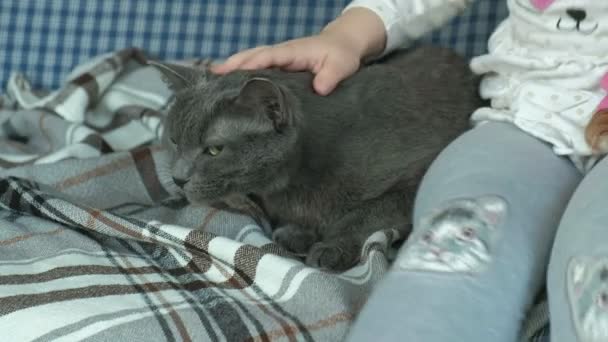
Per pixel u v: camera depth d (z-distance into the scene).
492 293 0.63
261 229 1.00
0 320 0.71
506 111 0.91
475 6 1.40
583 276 0.60
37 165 1.09
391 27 1.10
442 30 1.43
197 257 0.87
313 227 1.02
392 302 0.63
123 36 1.62
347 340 0.63
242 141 0.91
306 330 0.72
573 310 0.59
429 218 0.72
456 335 0.59
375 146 0.97
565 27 0.87
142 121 1.38
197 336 0.70
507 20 1.01
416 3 1.10
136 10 1.61
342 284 0.79
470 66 1.01
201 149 0.93
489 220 0.70
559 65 0.88
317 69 1.03
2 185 1.01
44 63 1.65
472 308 0.61
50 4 1.64
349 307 0.76
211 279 0.84
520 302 0.65
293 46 1.03
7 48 1.65
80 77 1.43
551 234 0.73
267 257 0.82
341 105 0.98
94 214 0.92
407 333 0.59
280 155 0.92
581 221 0.64
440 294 0.62
